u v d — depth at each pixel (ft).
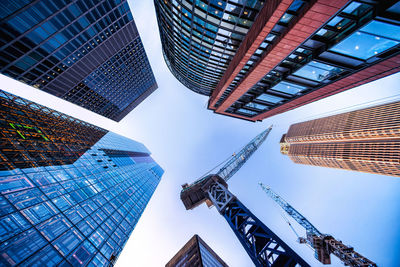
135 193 145.28
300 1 45.19
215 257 143.23
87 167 112.37
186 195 73.67
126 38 212.64
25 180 67.26
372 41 49.55
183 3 90.27
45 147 92.68
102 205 96.37
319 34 53.47
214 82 164.86
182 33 116.67
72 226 70.13
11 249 48.21
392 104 497.05
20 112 97.86
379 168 500.74
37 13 107.86
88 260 65.67
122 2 173.88
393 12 40.09
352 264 173.58
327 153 637.71
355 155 550.36
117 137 226.79
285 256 35.17
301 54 63.46
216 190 62.44
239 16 78.43
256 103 114.83
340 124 606.55
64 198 76.95
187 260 121.29
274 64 66.49
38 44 124.16
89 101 242.78
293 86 83.97
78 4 129.70
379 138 508.12
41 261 52.19
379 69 59.77
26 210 59.11
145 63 291.79
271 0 47.88
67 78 177.17
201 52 123.85
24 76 138.72
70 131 131.75
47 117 119.24
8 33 104.58
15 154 72.59
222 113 150.92
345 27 48.83
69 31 137.80
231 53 108.27
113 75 239.71
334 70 65.92
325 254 204.85
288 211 283.79
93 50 177.68
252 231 42.70
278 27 55.26
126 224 103.09
